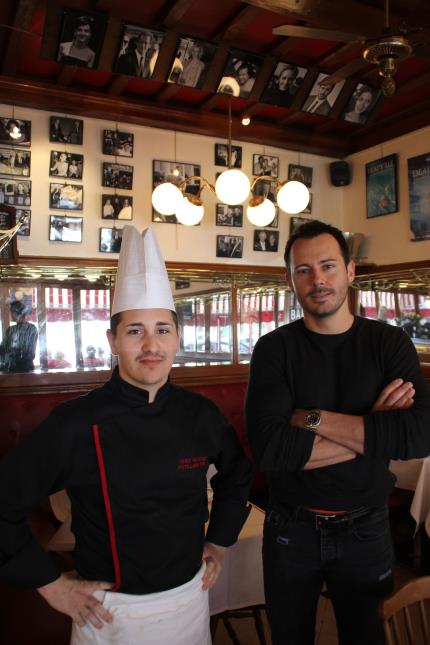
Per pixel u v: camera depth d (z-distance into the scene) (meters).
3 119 3.79
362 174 4.95
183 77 3.44
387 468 1.44
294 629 1.44
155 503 1.16
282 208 4.12
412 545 3.40
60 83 3.76
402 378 1.41
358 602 1.39
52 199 3.94
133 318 1.20
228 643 2.35
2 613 1.85
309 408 1.45
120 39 3.08
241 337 4.50
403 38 2.39
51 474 1.11
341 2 2.78
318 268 1.44
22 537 1.09
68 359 3.85
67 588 1.12
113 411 1.17
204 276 4.42
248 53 3.39
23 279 3.79
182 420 1.24
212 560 1.31
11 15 2.95
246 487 1.38
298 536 1.42
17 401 3.53
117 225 4.17
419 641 2.27
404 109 4.33
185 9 2.93
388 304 4.61
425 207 4.31
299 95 3.80
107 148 4.13
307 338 1.50
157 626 1.13
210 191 4.54
